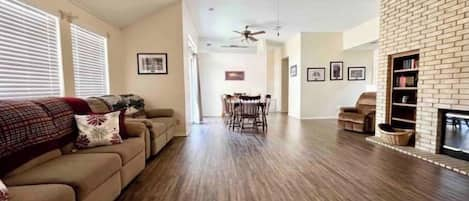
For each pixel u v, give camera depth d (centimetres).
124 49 511
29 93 278
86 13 390
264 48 831
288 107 926
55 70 321
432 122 374
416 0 395
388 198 234
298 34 795
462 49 326
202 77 966
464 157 335
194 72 740
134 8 453
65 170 184
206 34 806
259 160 354
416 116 405
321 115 802
